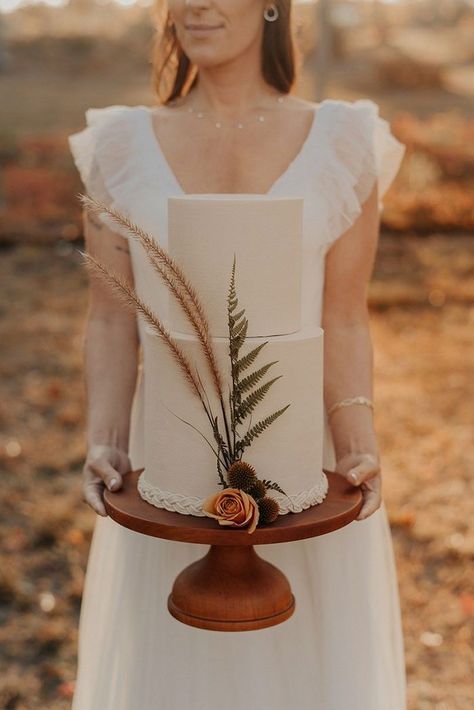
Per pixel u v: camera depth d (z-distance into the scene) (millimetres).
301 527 1914
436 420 6180
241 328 1905
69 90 27906
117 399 2441
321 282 2422
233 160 2406
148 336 2023
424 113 23188
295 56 2465
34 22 39875
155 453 2033
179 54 2516
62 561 4430
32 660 3756
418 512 4926
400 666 2531
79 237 11188
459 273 9930
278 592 2115
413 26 44969
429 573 4379
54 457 5570
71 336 8039
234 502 1859
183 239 1951
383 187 2496
